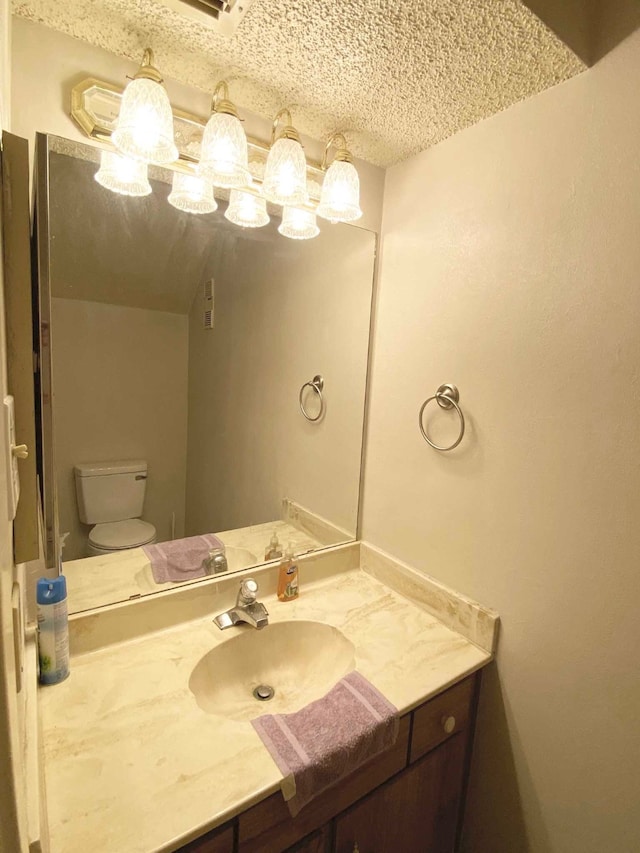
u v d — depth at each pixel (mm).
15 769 412
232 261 1262
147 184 1064
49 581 924
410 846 1062
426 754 1042
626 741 888
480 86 958
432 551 1272
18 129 873
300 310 1380
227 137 961
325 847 870
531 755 1062
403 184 1314
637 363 831
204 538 1309
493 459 1094
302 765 771
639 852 885
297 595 1343
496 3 740
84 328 1068
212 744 807
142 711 877
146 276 1134
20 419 700
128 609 1087
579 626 949
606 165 855
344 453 1498
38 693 902
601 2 851
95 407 1109
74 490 1088
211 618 1206
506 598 1086
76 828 657
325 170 1232
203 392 1278
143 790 717
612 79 839
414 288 1289
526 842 1091
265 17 807
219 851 718
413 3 750
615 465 872
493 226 1068
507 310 1046
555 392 960
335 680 1095
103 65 931
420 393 1284
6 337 670
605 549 896
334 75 960
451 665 1066
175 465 1255
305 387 1431
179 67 972
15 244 655
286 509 1440
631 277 832
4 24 569
